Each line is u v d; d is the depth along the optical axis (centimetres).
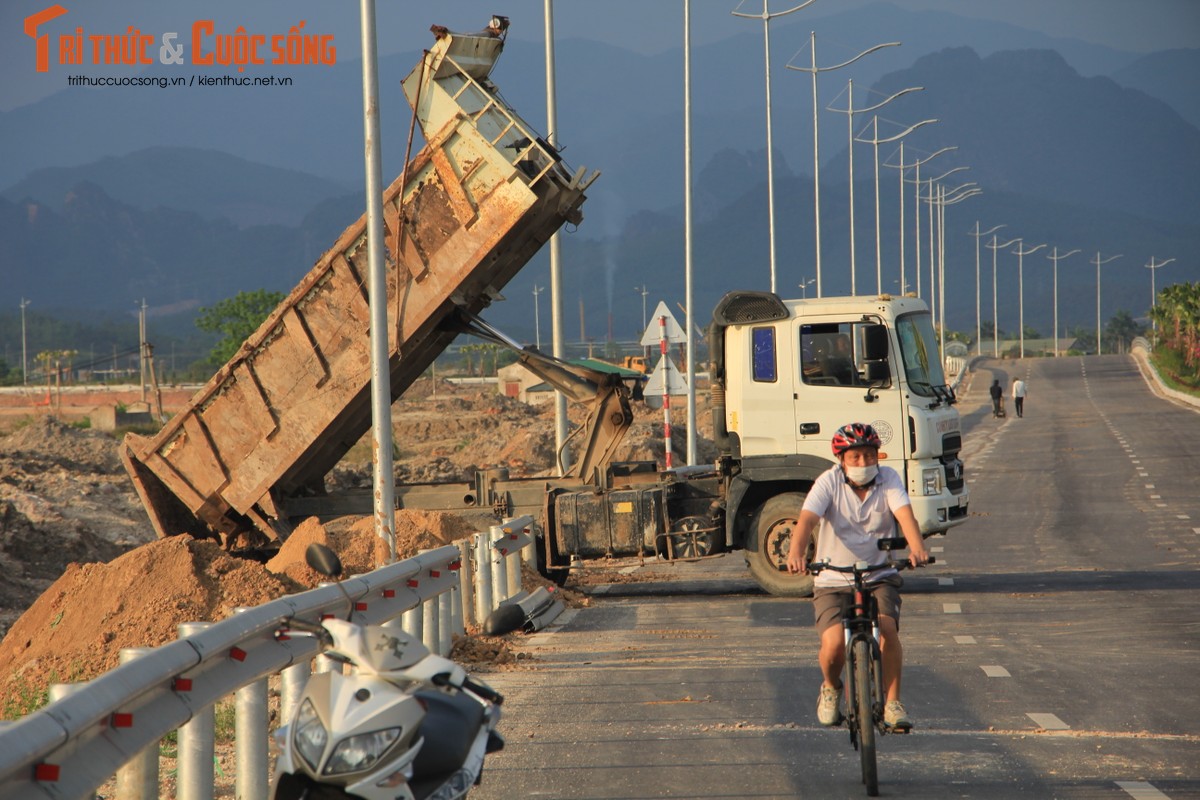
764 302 4784
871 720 2072
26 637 3488
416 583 3152
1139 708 2745
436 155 4816
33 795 1305
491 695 1595
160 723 1611
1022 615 4203
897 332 4662
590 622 4347
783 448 4747
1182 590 4691
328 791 1445
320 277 4984
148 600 3362
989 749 2388
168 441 5247
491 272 5147
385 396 4406
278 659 2019
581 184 4984
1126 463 10838
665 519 4941
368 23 4391
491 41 4894
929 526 4612
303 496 5459
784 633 3934
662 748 2453
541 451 12612
